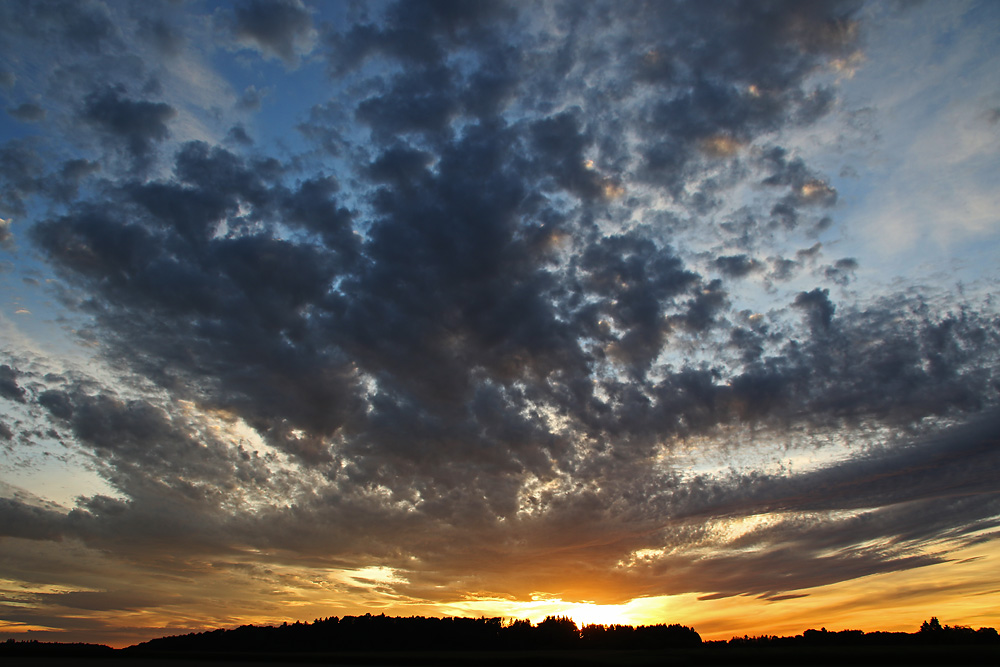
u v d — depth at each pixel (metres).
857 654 52.56
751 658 56.25
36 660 73.81
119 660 73.31
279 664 65.38
